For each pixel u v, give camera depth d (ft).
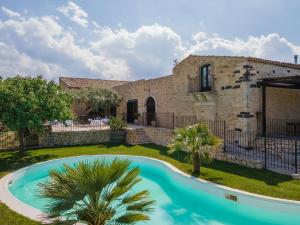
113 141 65.98
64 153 51.19
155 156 47.88
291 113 55.11
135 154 50.24
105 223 14.21
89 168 13.65
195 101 62.64
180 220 24.82
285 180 30.50
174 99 70.44
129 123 91.76
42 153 51.24
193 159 35.01
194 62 63.05
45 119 51.80
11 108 47.06
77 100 87.10
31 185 35.94
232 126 51.72
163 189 34.24
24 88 49.42
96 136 65.92
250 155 41.86
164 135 59.98
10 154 50.06
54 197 13.08
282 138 45.29
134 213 14.20
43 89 50.96
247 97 48.49
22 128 49.57
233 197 26.50
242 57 49.29
